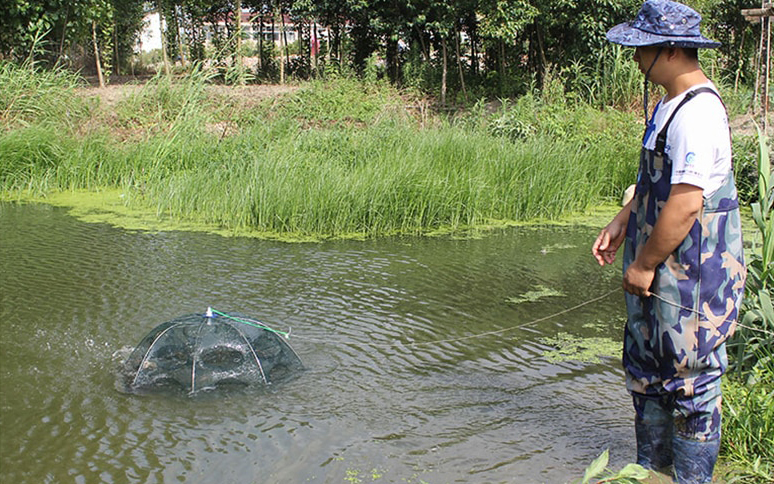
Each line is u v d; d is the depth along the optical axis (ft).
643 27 10.08
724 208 9.85
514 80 57.93
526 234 31.32
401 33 57.57
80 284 22.40
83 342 17.76
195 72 51.37
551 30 58.95
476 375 16.40
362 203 31.37
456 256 27.20
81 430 13.71
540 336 18.92
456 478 12.23
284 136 44.39
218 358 15.74
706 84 9.91
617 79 52.24
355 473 12.39
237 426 13.92
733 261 10.07
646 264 10.07
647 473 9.63
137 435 13.57
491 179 35.35
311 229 30.78
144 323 19.11
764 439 12.53
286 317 19.80
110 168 40.22
